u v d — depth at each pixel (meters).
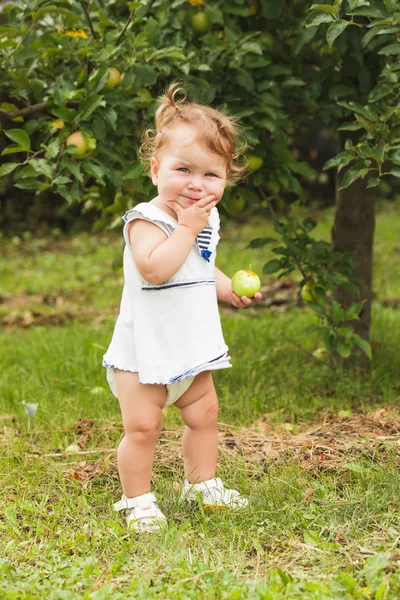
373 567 2.47
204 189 2.75
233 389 4.73
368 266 5.09
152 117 4.09
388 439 3.64
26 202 13.38
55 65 4.32
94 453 3.71
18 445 3.81
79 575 2.56
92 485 3.39
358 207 4.99
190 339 2.83
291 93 4.53
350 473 3.27
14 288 8.69
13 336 6.50
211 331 2.88
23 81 4.03
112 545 2.77
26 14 4.05
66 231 12.75
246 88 4.20
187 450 3.09
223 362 2.88
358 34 4.10
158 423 2.92
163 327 2.82
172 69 4.18
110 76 3.92
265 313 7.07
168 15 4.38
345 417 4.07
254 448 3.69
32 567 2.64
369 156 3.59
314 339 5.75
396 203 14.77
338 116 4.45
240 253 10.08
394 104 4.14
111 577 2.54
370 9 3.35
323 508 2.96
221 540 2.79
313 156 12.09
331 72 4.46
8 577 2.53
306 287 4.67
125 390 2.89
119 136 4.12
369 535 2.75
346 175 3.63
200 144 2.71
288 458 3.49
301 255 4.48
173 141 2.74
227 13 4.45
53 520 3.00
